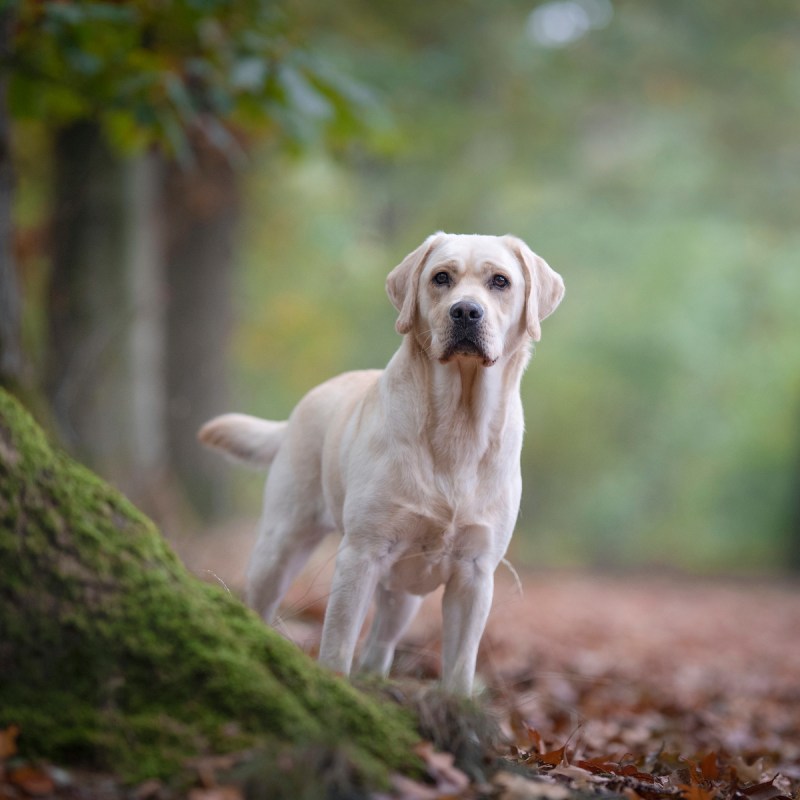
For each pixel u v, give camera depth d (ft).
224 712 13.07
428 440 17.72
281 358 103.50
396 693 15.03
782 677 38.47
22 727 12.44
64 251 45.91
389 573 18.79
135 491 41.98
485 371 17.80
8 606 12.91
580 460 137.39
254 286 93.45
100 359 44.93
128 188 46.26
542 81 76.89
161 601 13.62
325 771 12.69
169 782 12.31
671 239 118.11
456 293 17.70
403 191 91.50
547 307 19.11
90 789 12.04
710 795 15.97
